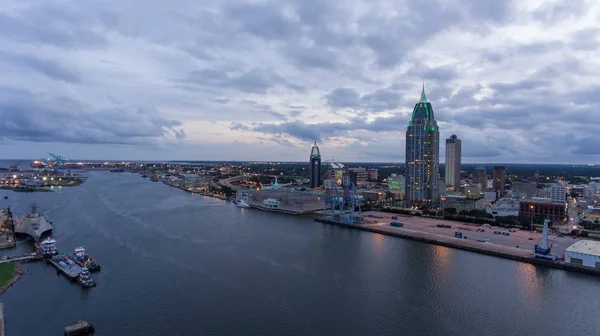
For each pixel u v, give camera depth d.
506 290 162.88
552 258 197.88
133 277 175.88
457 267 195.38
